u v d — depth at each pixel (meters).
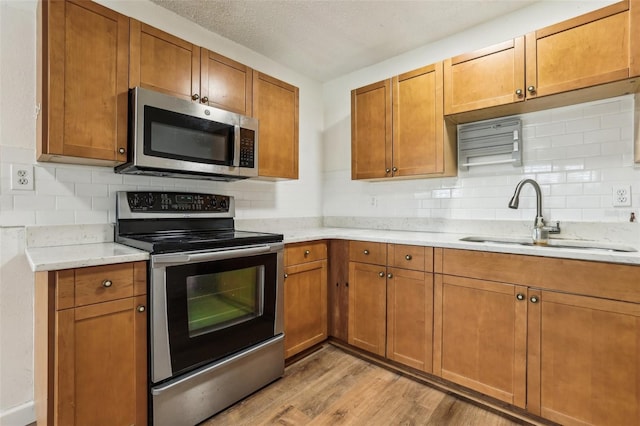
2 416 1.51
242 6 2.06
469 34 2.34
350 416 1.64
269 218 2.73
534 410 1.54
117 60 1.57
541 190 2.03
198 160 1.82
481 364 1.70
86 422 1.25
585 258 1.40
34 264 1.15
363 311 2.22
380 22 2.25
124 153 1.60
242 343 1.77
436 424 1.57
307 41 2.50
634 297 1.30
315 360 2.22
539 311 1.52
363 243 2.22
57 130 1.40
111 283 1.32
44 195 1.62
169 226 1.99
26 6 1.58
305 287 2.23
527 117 2.08
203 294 1.60
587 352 1.41
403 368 2.07
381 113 2.45
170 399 1.46
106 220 1.82
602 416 1.38
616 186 1.80
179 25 2.17
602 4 1.86
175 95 1.78
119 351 1.34
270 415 1.64
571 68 1.67
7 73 1.53
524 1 2.04
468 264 1.74
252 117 2.18
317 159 3.22
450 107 2.10
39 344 1.39
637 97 1.70
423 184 2.58
